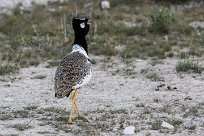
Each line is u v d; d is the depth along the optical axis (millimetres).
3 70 17734
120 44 21688
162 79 16719
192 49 20391
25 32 23797
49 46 21047
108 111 13531
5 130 12117
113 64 18781
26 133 11883
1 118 12992
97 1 29719
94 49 20672
